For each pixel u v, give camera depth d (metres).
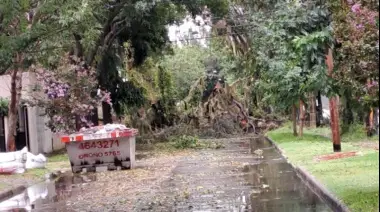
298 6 16.41
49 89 27.28
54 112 27.83
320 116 40.91
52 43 19.88
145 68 42.75
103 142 21.34
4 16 18.33
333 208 11.07
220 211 11.52
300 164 18.19
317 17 14.88
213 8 31.70
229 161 22.78
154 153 28.94
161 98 43.16
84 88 27.97
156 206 12.59
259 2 32.81
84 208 12.88
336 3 10.96
